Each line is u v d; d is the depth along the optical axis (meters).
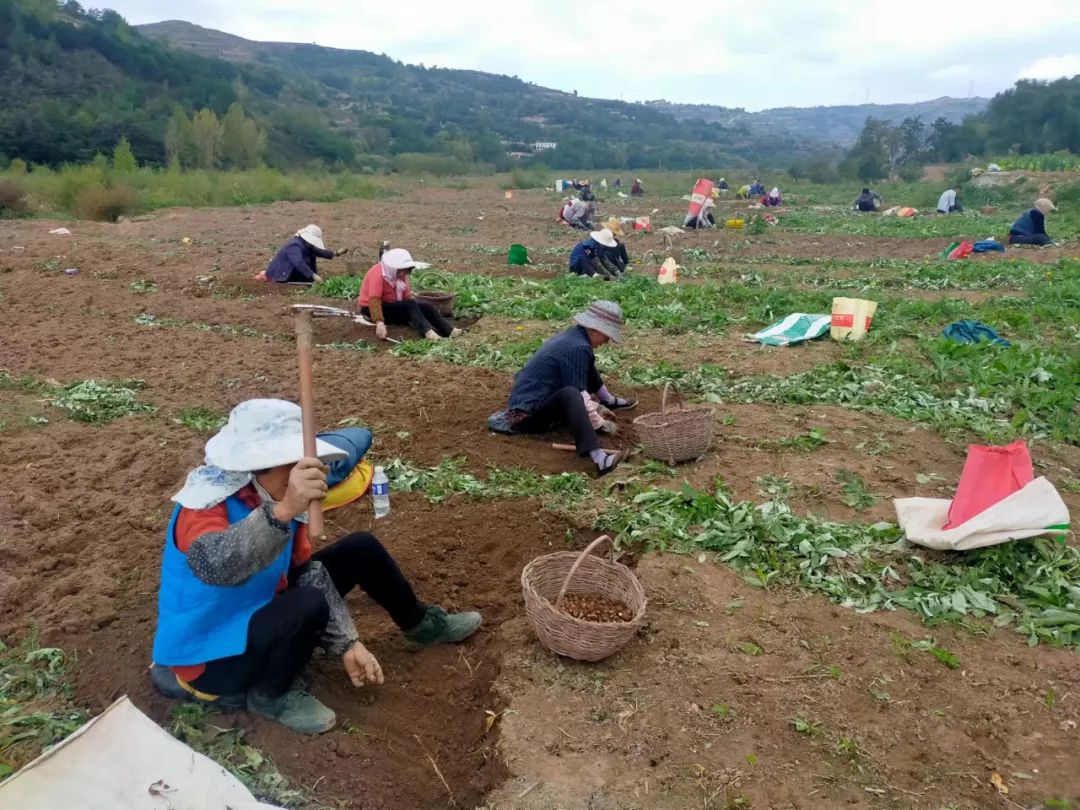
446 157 76.06
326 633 3.55
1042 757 3.43
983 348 8.92
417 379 8.23
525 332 10.08
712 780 3.29
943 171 66.50
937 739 3.52
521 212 31.03
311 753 3.43
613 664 3.96
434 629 4.12
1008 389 7.75
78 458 6.19
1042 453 6.53
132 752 2.89
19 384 7.82
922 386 8.03
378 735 3.61
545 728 3.56
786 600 4.47
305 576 3.57
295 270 12.78
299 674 3.77
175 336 9.85
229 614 3.39
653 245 21.45
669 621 4.27
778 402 7.58
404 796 3.31
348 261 15.56
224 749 3.35
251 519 3.14
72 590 4.46
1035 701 3.74
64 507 5.40
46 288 12.34
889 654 4.04
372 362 8.84
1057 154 58.34
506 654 4.05
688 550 4.93
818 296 12.52
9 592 4.43
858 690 3.80
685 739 3.50
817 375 8.25
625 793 3.23
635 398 7.77
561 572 4.34
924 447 6.48
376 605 4.55
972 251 19.05
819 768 3.36
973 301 12.89
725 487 5.70
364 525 5.33
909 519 5.03
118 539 5.03
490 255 18.05
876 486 5.75
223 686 3.46
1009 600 4.44
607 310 6.61
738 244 21.89
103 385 7.83
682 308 11.34
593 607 4.24
